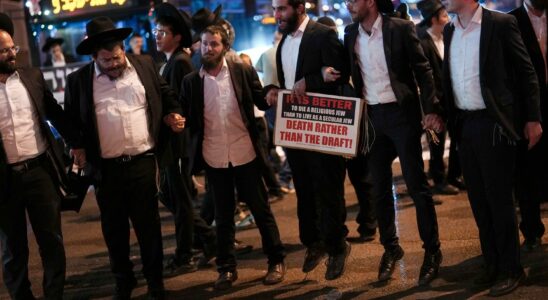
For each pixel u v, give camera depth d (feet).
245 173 16.20
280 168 30.27
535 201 16.57
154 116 15.23
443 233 18.85
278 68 16.15
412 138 14.75
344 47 15.35
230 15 39.14
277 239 16.47
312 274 16.78
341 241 15.99
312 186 16.12
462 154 14.46
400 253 15.76
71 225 25.08
